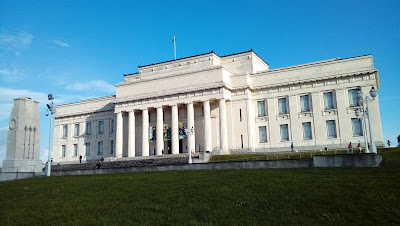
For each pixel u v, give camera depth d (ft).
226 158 216.74
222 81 256.93
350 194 75.51
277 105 262.88
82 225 71.15
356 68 240.12
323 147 241.35
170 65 304.30
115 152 304.91
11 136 198.70
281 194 80.84
